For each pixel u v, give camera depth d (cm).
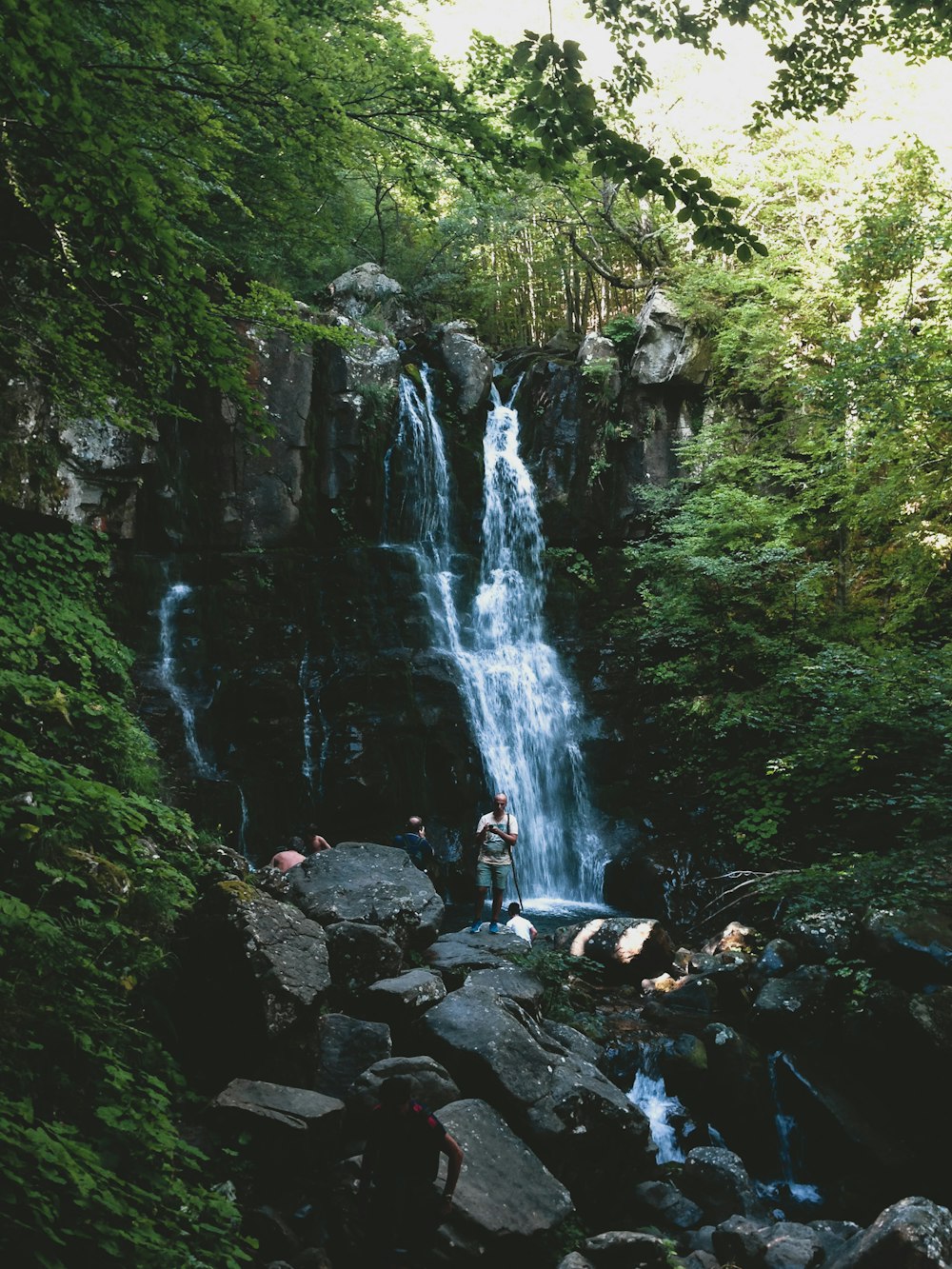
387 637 1598
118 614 1345
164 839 938
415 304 2123
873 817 1346
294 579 1555
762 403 1930
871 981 966
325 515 1667
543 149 570
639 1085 900
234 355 913
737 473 1852
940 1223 622
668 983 1084
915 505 1573
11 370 1173
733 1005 1045
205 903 756
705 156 1997
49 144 699
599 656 1802
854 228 1747
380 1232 513
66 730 921
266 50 764
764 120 784
